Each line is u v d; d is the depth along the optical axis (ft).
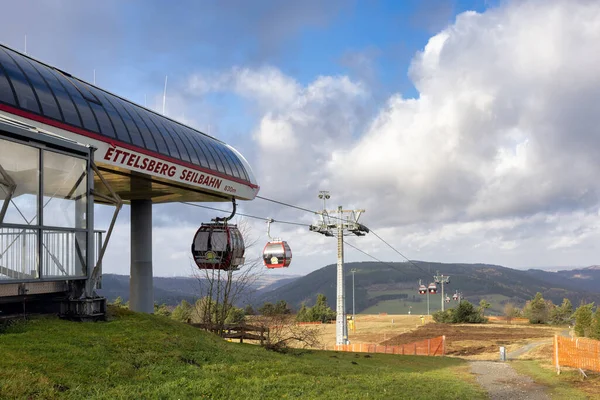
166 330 56.75
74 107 68.39
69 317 50.96
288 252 135.33
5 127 44.50
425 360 105.81
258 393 39.65
